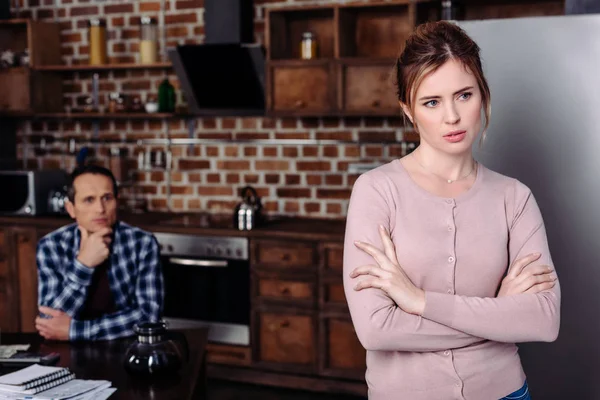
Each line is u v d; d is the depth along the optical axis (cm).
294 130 424
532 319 137
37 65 446
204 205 448
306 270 360
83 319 243
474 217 143
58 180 445
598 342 228
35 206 424
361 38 399
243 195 387
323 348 360
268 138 430
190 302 385
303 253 359
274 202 432
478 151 234
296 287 363
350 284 143
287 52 414
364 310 140
